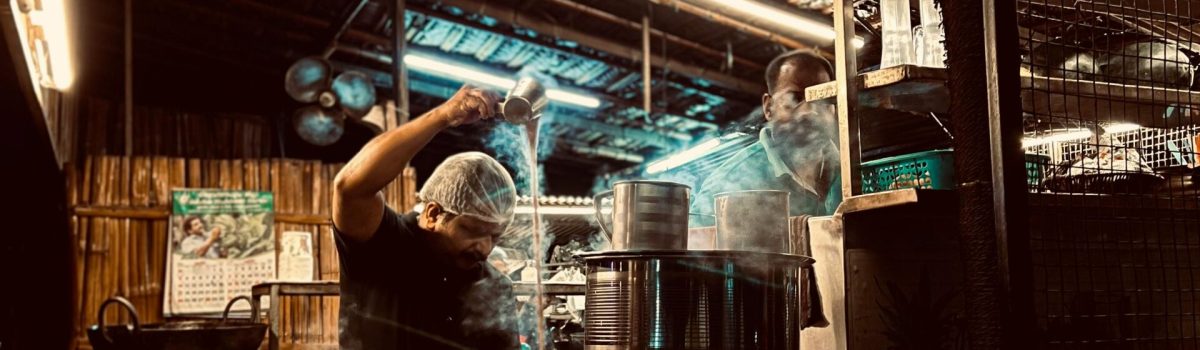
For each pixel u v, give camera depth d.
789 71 2.92
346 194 1.97
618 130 12.66
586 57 9.79
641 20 8.87
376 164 1.91
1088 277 2.29
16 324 7.45
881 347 2.12
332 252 6.69
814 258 2.22
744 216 2.12
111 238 6.14
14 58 4.70
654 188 1.98
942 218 2.24
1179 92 2.42
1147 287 2.39
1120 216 2.31
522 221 4.07
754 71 10.40
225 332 2.55
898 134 2.97
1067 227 2.28
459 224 2.14
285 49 9.34
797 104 2.85
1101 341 2.20
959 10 1.87
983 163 1.83
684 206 2.02
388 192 6.71
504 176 2.22
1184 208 2.37
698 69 9.93
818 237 2.21
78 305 5.96
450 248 2.17
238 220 6.41
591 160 14.63
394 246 2.12
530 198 4.22
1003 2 1.82
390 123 7.46
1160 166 2.78
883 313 2.14
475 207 2.13
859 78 2.14
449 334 2.20
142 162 6.32
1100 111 2.54
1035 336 1.75
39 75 5.51
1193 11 2.51
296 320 6.09
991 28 1.82
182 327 2.60
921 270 2.19
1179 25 2.47
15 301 7.54
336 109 7.14
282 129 10.05
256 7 8.16
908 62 2.29
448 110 1.94
